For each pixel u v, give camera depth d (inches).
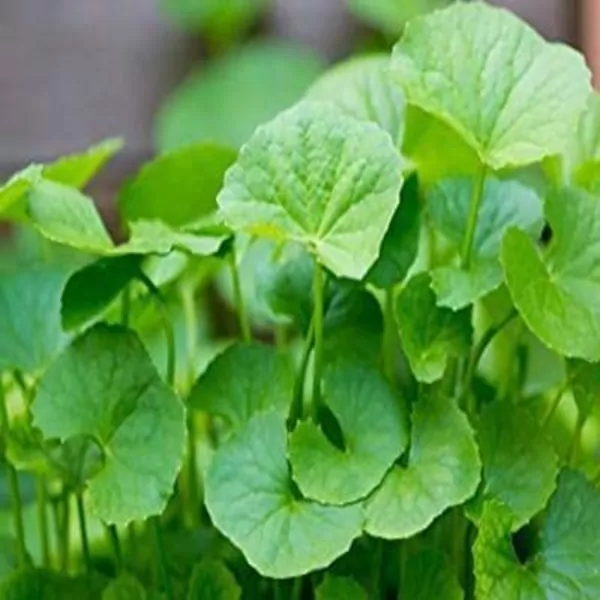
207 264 29.7
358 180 25.7
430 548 26.6
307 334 27.5
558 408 29.3
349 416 26.3
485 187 27.5
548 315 25.8
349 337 27.4
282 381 26.9
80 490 27.4
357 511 25.7
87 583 27.8
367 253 25.3
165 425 26.4
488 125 26.4
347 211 25.7
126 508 26.2
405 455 26.1
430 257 28.1
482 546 25.5
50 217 26.6
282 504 25.9
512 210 27.4
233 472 26.0
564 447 29.1
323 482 25.8
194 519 29.0
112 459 26.5
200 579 27.0
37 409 26.7
